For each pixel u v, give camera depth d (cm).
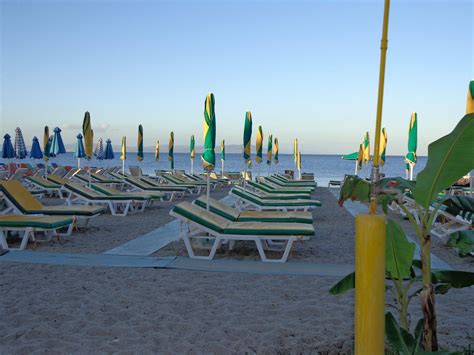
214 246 628
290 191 1334
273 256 667
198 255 662
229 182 2473
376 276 165
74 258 622
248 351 337
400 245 265
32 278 522
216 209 745
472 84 585
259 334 368
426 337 258
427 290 256
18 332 365
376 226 164
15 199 811
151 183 1608
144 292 475
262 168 6956
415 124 1191
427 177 246
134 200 1122
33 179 1495
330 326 387
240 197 998
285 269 575
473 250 302
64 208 859
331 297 464
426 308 256
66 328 376
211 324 391
